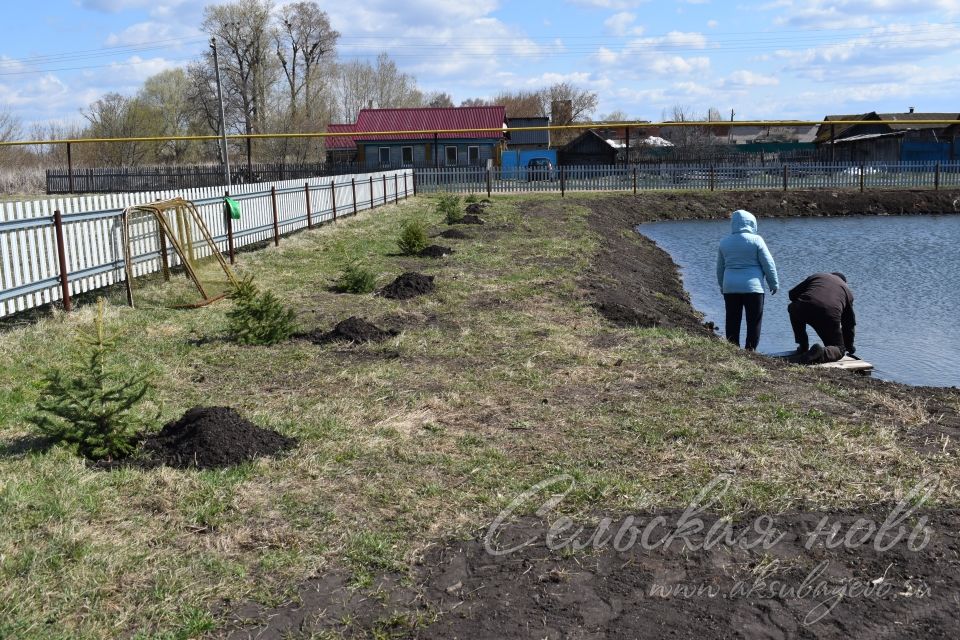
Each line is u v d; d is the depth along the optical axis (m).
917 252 21.69
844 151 53.34
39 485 4.55
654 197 35.84
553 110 80.62
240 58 65.44
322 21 73.31
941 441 5.49
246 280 8.48
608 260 16.41
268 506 4.46
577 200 32.69
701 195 36.31
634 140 64.19
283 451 5.23
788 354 10.29
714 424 5.82
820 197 36.16
